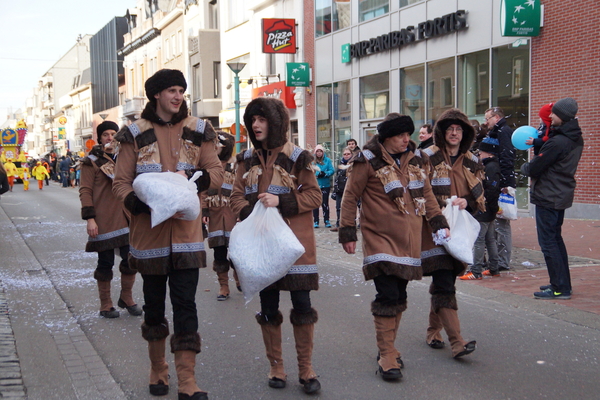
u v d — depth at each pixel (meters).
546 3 13.00
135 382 4.23
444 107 16.31
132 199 3.67
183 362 3.72
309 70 22.77
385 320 4.23
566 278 6.28
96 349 4.97
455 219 4.53
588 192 12.41
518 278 7.33
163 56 40.66
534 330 5.32
